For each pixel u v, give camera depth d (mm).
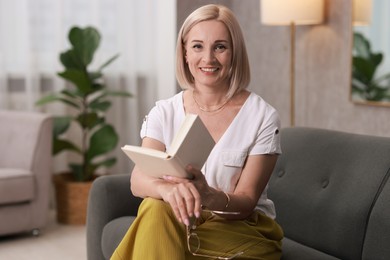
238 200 2217
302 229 2723
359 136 2719
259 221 2385
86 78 4652
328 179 2693
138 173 2293
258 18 4777
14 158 4543
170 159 1968
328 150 2764
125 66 5395
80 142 5375
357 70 3986
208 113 2432
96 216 3059
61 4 5121
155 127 2494
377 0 3811
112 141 4867
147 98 5480
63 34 5168
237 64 2389
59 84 5199
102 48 5316
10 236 4520
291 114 4328
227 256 2230
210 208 2172
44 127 4488
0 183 4219
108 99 5402
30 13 5043
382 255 2367
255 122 2369
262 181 2332
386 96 3797
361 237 2467
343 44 4098
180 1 4773
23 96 5133
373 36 3855
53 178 4934
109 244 2854
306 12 4055
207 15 2369
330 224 2590
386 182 2465
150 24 5387
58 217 4922
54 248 4238
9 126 4637
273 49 4672
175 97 2545
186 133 1956
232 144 2363
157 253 2098
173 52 4996
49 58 5188
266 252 2307
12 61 5074
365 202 2479
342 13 4094
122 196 3070
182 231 2184
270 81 4730
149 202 2180
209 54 2350
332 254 2578
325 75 4254
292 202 2797
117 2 5328
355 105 4047
